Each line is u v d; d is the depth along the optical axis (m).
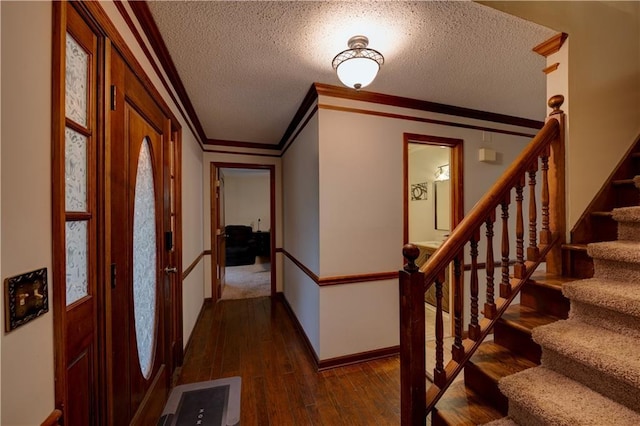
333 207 2.32
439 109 2.67
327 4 1.39
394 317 2.51
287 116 3.01
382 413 1.77
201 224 3.69
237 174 7.36
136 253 1.46
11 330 0.62
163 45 1.70
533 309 1.59
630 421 0.93
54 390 0.76
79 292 0.97
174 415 1.76
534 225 1.58
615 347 1.07
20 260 0.65
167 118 1.98
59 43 0.78
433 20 1.51
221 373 2.22
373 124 2.44
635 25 1.85
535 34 1.63
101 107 1.08
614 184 1.74
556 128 1.62
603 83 1.72
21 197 0.66
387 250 2.49
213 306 3.88
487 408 1.27
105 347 1.09
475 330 1.34
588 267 1.53
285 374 2.21
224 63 1.92
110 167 1.13
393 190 2.51
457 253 1.28
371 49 1.65
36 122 0.71
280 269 4.30
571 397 1.06
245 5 1.39
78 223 0.96
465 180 2.83
